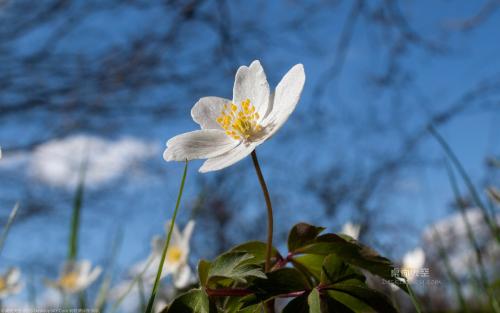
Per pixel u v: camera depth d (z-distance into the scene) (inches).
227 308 8.6
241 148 9.1
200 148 9.2
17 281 16.1
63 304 13.9
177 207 8.9
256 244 9.1
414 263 12.1
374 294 8.4
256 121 9.4
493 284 12.2
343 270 8.6
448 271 12.7
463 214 12.3
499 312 11.6
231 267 8.3
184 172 9.0
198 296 8.4
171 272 12.9
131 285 12.3
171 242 13.4
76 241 13.4
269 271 8.7
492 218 12.1
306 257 9.0
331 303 8.4
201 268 8.6
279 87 9.4
